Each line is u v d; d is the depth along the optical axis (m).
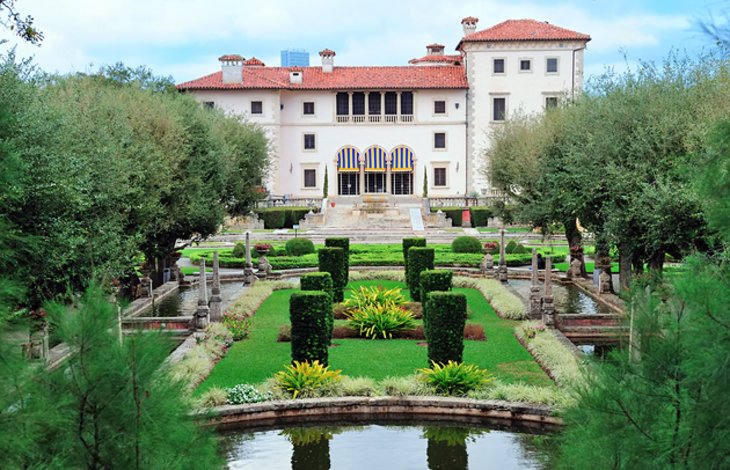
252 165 44.88
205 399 15.80
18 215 15.81
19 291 5.41
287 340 22.38
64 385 5.76
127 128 24.55
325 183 73.25
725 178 5.72
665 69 23.88
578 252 34.94
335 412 16.06
